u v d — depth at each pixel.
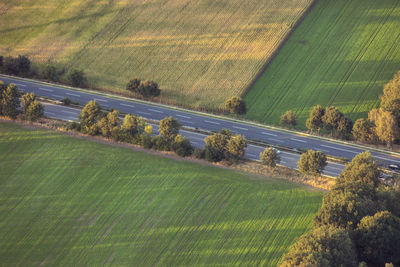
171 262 106.94
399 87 143.75
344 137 146.38
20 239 114.50
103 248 111.19
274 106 160.00
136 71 176.62
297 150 142.25
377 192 113.38
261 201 121.25
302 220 115.38
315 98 161.62
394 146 143.50
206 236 112.56
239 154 134.12
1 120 153.00
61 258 109.56
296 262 93.75
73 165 134.12
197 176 129.62
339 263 95.19
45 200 124.19
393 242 101.00
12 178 130.75
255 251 108.31
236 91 165.12
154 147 139.62
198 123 155.38
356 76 168.38
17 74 176.88
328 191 124.81
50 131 147.88
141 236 113.44
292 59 177.12
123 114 158.75
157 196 123.75
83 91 169.62
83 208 121.44
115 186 127.06
